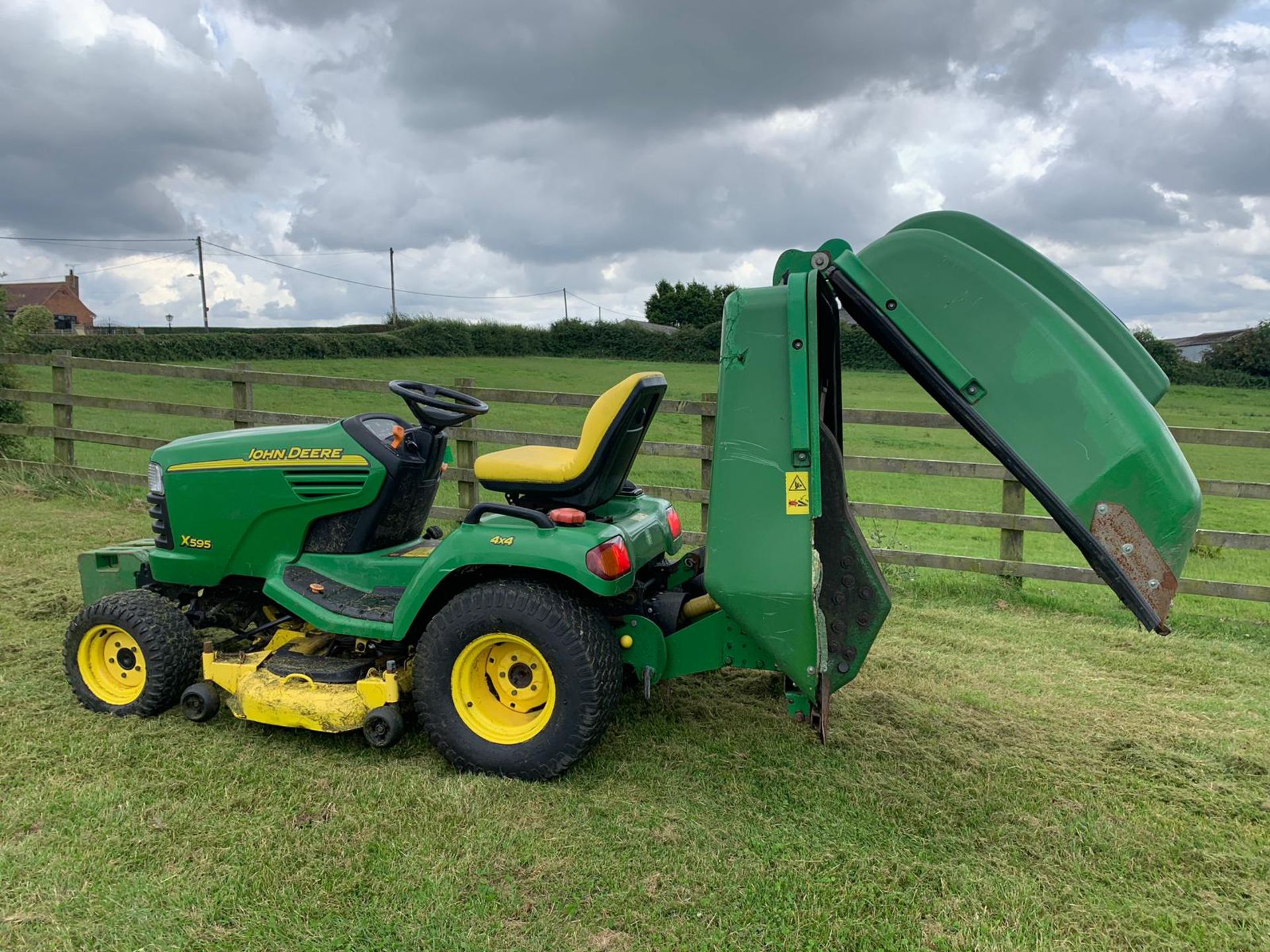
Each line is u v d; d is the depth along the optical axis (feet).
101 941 7.21
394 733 10.31
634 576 10.44
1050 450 7.86
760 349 8.84
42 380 56.70
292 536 11.55
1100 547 7.70
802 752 10.96
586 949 7.23
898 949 7.37
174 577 12.04
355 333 123.85
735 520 8.91
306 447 11.40
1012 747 11.33
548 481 10.21
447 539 10.11
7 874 8.00
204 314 194.39
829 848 8.78
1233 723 12.34
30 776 9.79
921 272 8.44
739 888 8.08
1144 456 7.56
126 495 25.52
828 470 10.78
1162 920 7.84
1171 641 16.11
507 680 10.23
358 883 8.00
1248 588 17.29
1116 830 9.32
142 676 11.57
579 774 10.16
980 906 7.94
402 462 11.35
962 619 17.34
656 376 10.68
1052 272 9.12
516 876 8.16
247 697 10.68
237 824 8.92
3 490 25.81
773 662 10.14
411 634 11.11
